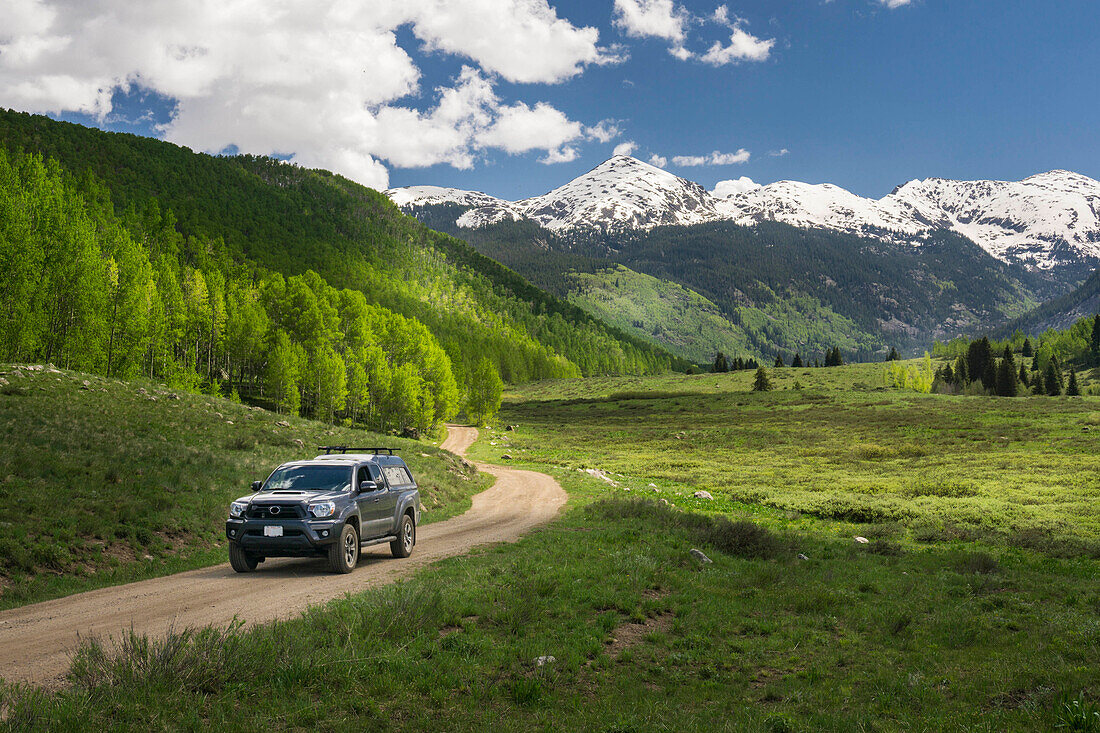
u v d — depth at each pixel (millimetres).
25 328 53594
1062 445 63062
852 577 15172
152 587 12031
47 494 16188
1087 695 6684
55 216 59844
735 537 18328
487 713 6082
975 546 23094
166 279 78438
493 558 14625
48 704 5594
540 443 89625
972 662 8484
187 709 5750
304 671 6668
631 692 6898
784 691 7246
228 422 35844
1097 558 20547
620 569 13422
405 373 85625
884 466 55469
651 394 165000
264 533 12883
